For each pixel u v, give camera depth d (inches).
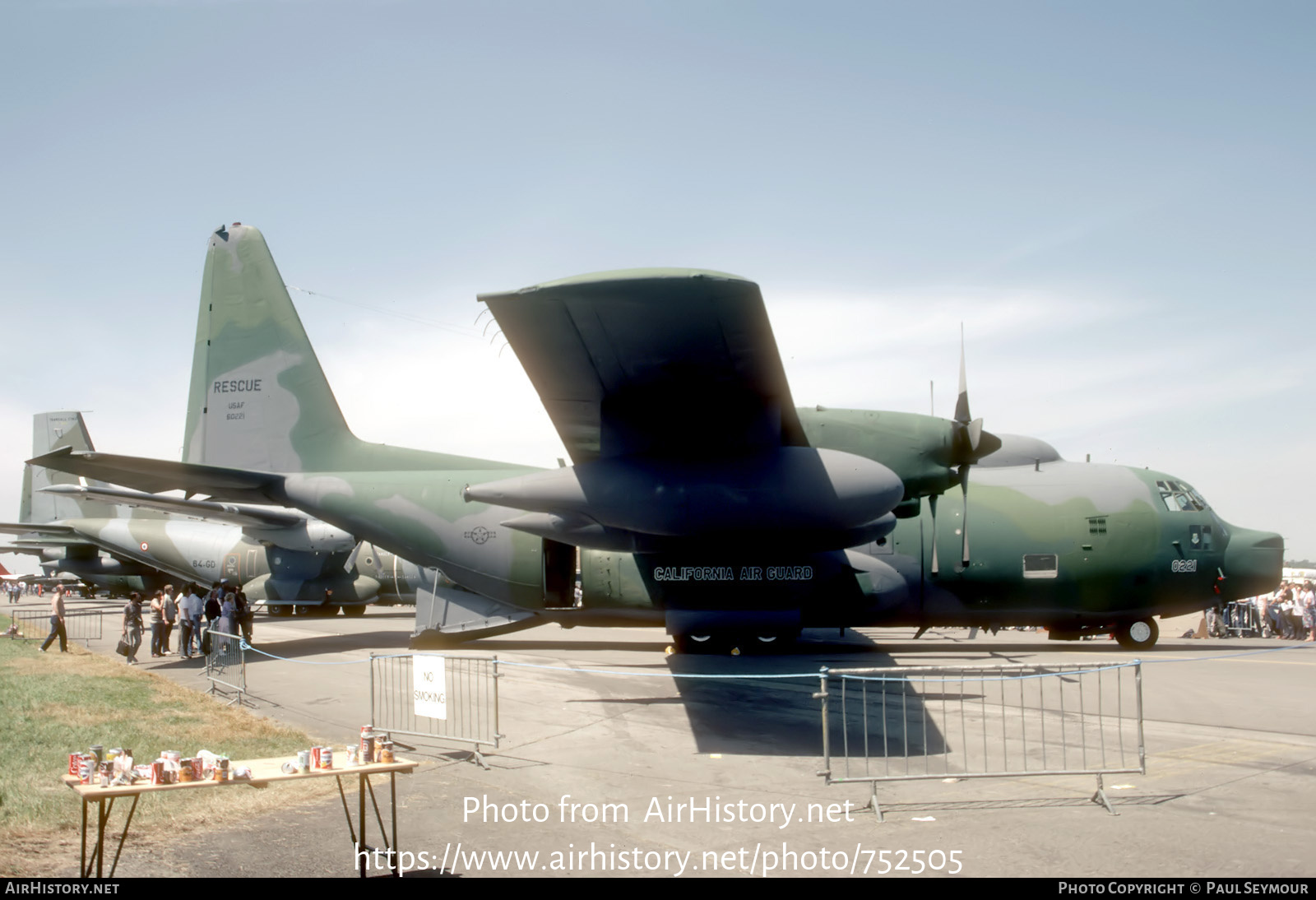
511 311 302.8
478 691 426.6
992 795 270.1
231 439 709.3
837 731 365.4
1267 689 460.8
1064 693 450.6
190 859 215.6
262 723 393.7
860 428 459.8
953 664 572.1
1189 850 216.7
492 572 644.1
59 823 242.5
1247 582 640.4
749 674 530.0
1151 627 668.1
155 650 713.6
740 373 351.6
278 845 226.5
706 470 379.6
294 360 705.0
